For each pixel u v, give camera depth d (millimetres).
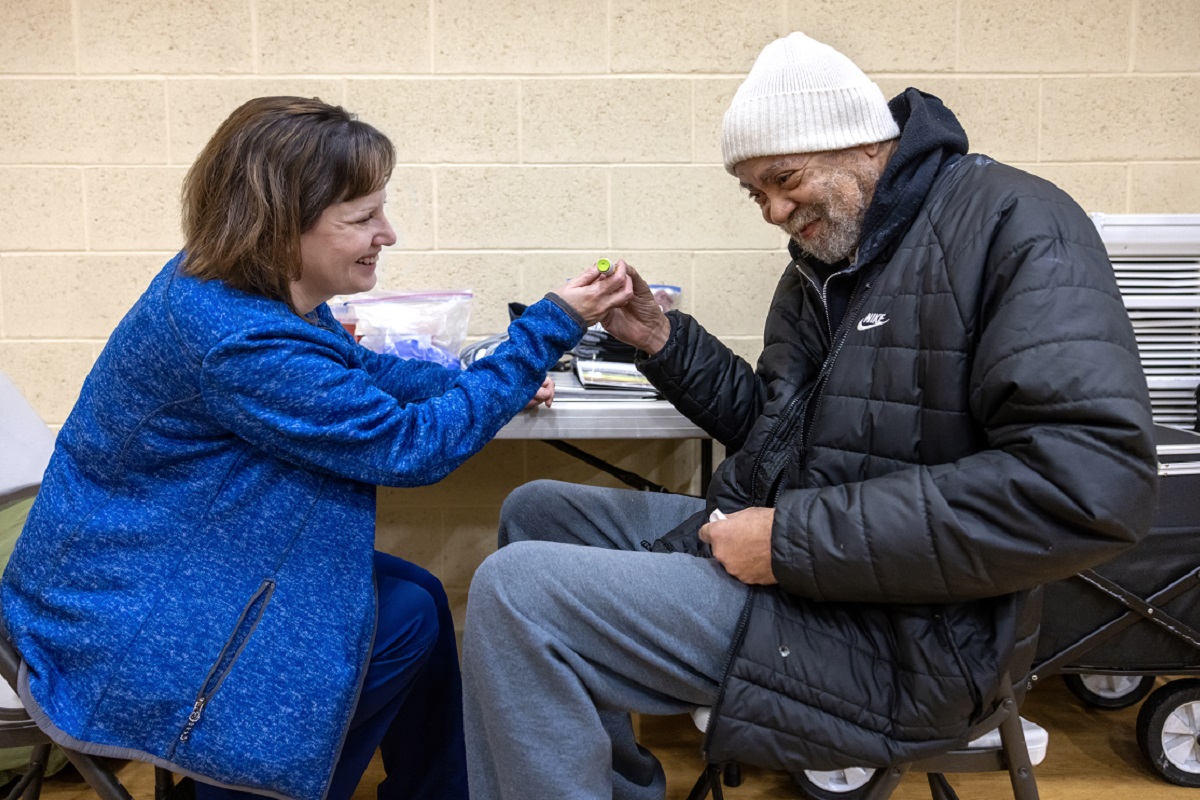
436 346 1825
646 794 1312
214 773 981
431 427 1088
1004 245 957
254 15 2020
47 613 1028
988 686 961
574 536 1437
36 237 2084
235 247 1010
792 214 1198
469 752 1086
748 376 1457
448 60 2051
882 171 1168
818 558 951
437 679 1394
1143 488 863
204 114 2055
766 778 1719
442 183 2100
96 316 2123
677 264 2148
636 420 1538
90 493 1056
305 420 1013
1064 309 896
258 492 1050
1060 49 2062
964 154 1145
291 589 1035
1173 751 1636
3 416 1452
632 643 1022
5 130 2037
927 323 1009
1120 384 865
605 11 2039
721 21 2047
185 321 998
